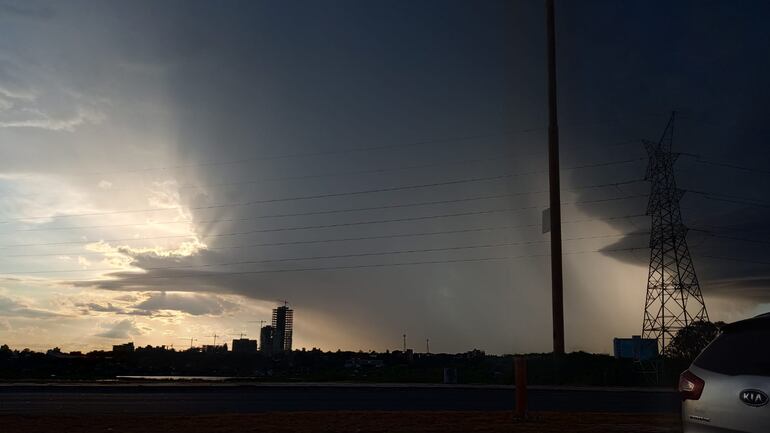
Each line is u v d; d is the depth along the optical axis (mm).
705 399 6734
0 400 23375
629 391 28469
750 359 6562
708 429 6664
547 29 46656
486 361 53906
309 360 83875
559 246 40750
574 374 37469
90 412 18547
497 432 12977
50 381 38031
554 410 18562
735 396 6418
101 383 33562
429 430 13336
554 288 40000
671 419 15086
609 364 38781
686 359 39125
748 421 6258
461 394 26312
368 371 65500
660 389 29766
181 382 36344
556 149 43469
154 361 75500
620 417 15500
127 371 67938
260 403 21844
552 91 45000
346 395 25734
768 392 6156
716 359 6918
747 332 6828
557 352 38688
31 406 20734
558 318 39250
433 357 75750
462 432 13008
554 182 42406
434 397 24641
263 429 13727
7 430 13734
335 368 76562
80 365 67500
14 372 57781
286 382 37375
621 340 51688
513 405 20703
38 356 68625
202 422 14953
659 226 55500
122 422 15047
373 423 14555
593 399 23422
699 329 48531
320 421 15000
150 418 15844
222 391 28422
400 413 16625
